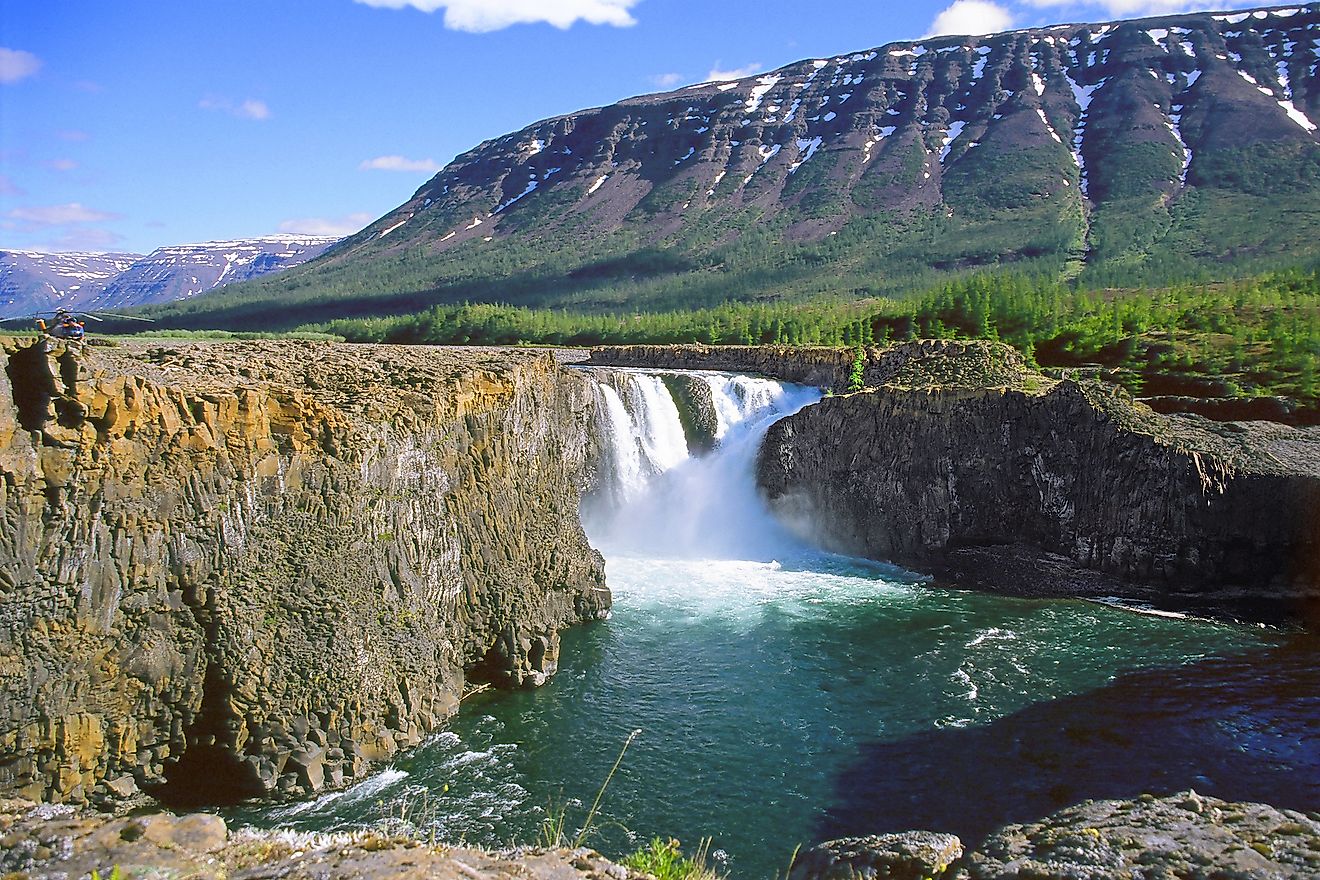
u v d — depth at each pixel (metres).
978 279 112.38
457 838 28.58
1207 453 55.50
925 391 63.47
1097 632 48.47
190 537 28.83
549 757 34.44
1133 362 82.50
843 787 32.66
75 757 26.06
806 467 68.81
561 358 105.38
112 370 27.69
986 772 33.50
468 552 40.16
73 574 25.84
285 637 30.86
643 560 63.16
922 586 57.31
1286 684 41.25
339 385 38.28
